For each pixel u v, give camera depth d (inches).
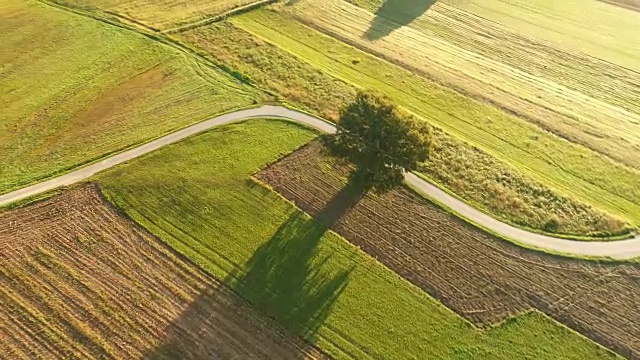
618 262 1711.4
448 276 1626.5
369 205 1819.6
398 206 1828.2
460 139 2130.9
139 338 1408.7
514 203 1878.7
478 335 1483.8
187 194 1797.5
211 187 1827.0
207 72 2349.9
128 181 1825.8
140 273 1558.8
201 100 2197.3
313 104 2225.6
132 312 1462.8
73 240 1635.1
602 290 1627.7
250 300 1513.3
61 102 2137.1
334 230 1727.4
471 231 1771.7
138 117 2096.5
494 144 2143.2
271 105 2199.8
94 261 1581.0
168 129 2048.5
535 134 2203.5
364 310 1513.3
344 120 1670.8
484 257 1694.1
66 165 1877.5
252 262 1611.7
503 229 1788.9
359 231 1731.1
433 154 2032.5
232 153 1963.6
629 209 1914.4
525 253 1718.8
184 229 1690.5
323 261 1628.9
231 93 2246.6
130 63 2357.3
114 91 2209.6
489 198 1894.7
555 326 1524.4
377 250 1680.6
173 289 1525.6
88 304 1475.1
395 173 1665.8
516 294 1595.7
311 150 2004.2
